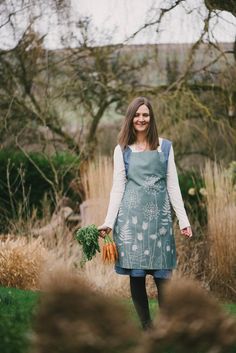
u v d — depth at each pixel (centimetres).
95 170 818
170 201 444
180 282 230
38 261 643
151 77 1022
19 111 1009
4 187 928
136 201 408
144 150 414
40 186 945
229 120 998
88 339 208
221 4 840
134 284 411
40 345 214
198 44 904
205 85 984
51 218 867
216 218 731
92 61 1016
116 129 1124
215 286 721
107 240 411
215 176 762
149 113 416
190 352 215
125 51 1002
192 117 1013
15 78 991
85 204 781
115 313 216
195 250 742
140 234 406
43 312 217
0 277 636
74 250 754
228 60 938
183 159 1069
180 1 849
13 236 750
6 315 332
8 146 1007
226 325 216
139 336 219
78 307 215
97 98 1051
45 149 1025
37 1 878
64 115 1037
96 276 669
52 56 986
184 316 215
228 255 718
